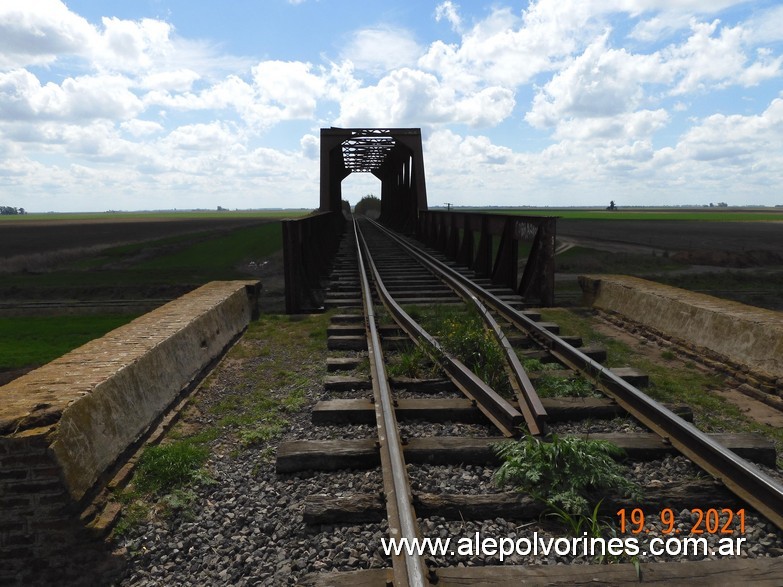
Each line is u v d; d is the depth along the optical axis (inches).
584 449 144.9
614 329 337.7
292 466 156.3
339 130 1063.6
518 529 126.4
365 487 143.4
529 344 283.0
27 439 124.8
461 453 156.9
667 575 105.4
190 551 126.6
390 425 163.8
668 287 348.2
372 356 245.0
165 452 164.1
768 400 213.0
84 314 552.7
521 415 170.1
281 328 353.7
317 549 120.6
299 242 418.6
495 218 493.4
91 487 137.6
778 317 249.0
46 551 127.7
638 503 133.9
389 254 763.4
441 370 230.5
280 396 223.5
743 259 865.5
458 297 410.9
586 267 807.7
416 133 1082.7
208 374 255.3
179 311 280.2
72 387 152.9
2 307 578.2
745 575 105.7
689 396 215.2
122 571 124.5
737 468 139.4
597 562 114.5
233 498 147.0
